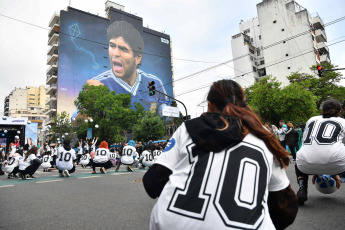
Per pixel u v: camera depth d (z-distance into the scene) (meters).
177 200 1.14
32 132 31.64
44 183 8.40
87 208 4.80
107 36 61.69
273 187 1.31
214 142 1.18
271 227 1.15
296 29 48.94
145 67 67.69
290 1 50.28
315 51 47.28
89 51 58.16
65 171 10.23
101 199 5.58
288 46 49.44
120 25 64.81
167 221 1.12
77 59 56.16
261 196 1.14
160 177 1.30
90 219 4.08
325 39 53.38
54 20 59.34
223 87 1.41
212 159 1.17
